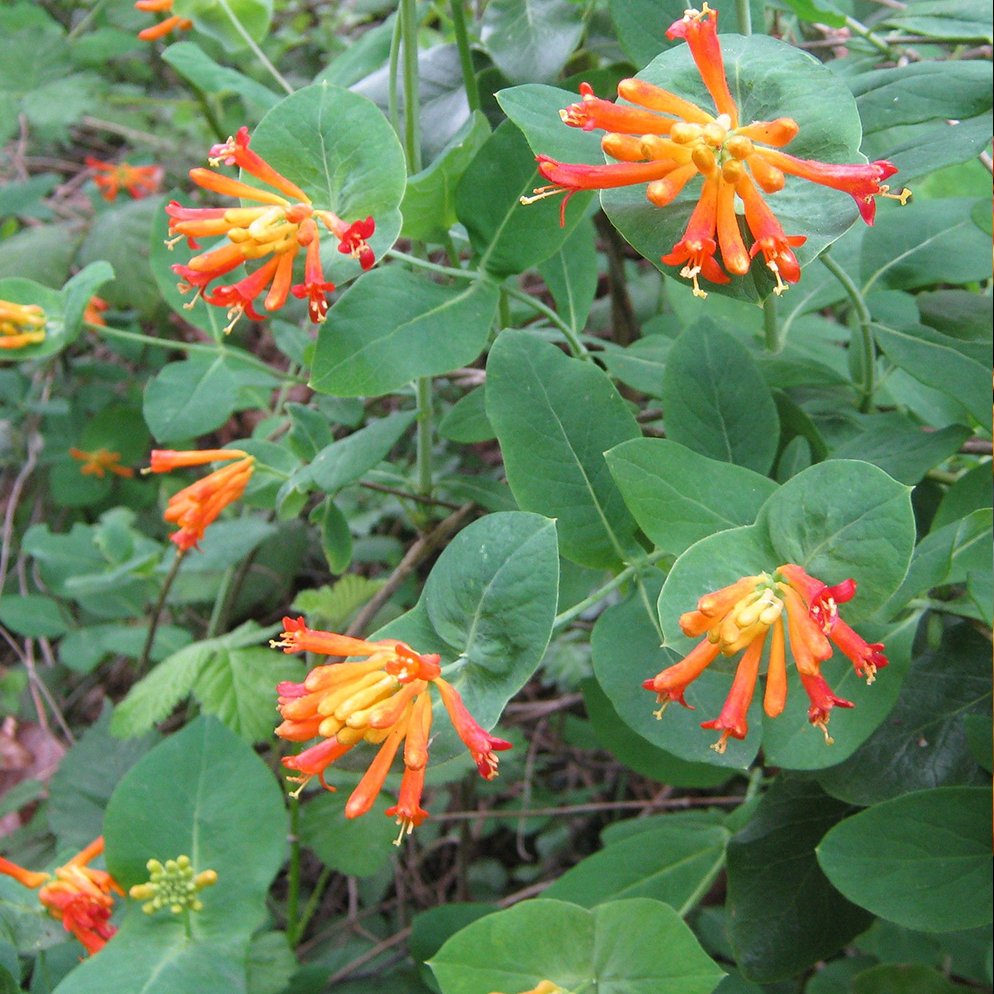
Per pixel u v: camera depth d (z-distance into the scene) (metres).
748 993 0.42
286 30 0.80
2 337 0.44
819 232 0.31
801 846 0.40
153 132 0.84
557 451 0.36
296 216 0.34
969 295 0.47
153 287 0.68
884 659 0.30
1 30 0.76
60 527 0.78
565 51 0.43
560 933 0.35
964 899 0.35
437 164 0.38
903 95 0.39
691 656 0.30
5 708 0.64
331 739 0.31
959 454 0.45
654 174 0.30
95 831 0.50
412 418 0.43
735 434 0.39
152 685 0.51
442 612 0.33
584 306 0.47
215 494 0.46
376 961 0.55
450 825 0.61
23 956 0.45
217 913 0.40
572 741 0.58
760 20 0.40
